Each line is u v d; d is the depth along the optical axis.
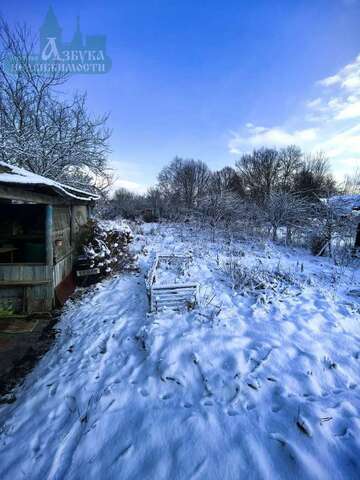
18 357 3.45
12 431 2.33
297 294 5.25
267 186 26.94
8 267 4.58
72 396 2.71
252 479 1.80
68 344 3.72
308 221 11.38
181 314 4.22
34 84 9.48
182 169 34.25
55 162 9.69
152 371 2.99
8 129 8.53
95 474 1.91
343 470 1.83
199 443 2.08
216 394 2.59
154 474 1.87
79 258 6.43
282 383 2.71
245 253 9.46
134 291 5.80
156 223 22.25
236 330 3.80
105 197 13.45
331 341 3.58
